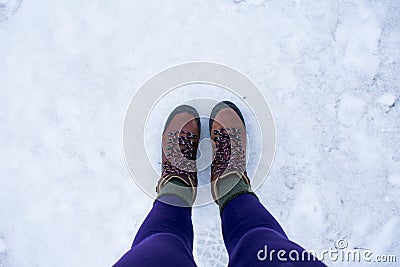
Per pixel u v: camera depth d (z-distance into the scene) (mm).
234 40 1143
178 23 1149
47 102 1159
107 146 1149
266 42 1138
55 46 1161
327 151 1124
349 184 1118
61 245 1137
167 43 1150
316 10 1134
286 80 1133
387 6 1120
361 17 1125
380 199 1111
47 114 1157
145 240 792
